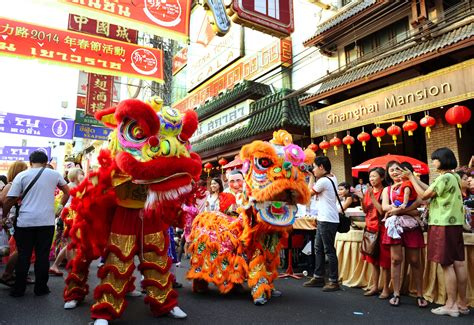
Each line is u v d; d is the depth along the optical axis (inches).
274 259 173.2
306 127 401.7
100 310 124.0
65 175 305.0
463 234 160.7
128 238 131.2
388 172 168.6
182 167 123.8
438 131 319.3
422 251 173.8
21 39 282.8
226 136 505.7
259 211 162.2
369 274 194.9
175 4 296.8
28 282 202.5
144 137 124.1
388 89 318.7
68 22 358.6
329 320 139.2
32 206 171.3
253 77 549.3
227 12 334.6
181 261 304.0
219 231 175.5
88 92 527.5
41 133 542.0
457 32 291.9
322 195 195.0
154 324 132.6
